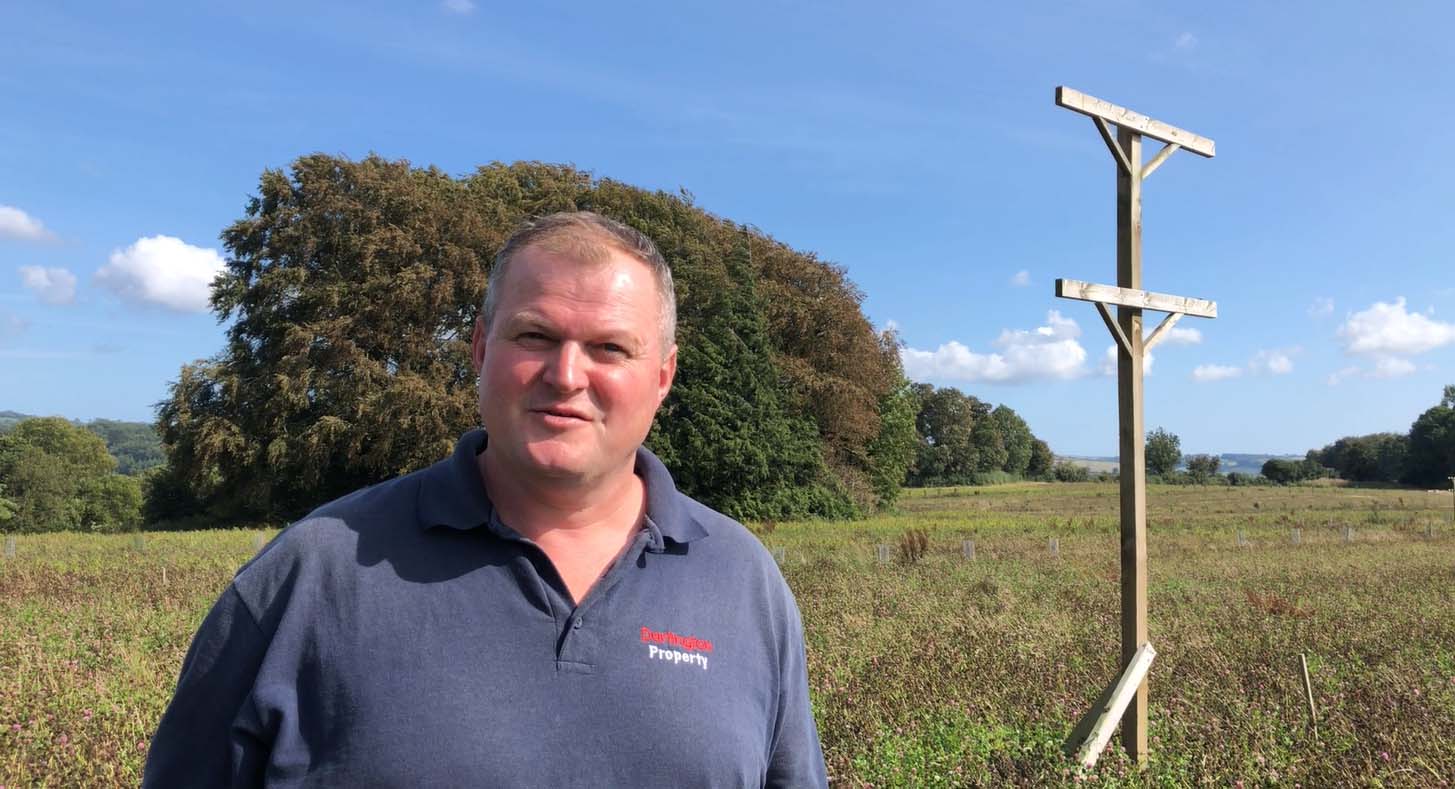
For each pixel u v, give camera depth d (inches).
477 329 66.8
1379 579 532.7
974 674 259.3
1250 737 194.7
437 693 54.2
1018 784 166.6
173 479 1390.3
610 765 55.5
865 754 183.3
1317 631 340.5
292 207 1170.0
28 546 754.2
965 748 187.2
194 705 56.6
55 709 212.8
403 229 1147.3
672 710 57.6
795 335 1448.1
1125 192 193.0
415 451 1121.4
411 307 1124.5
